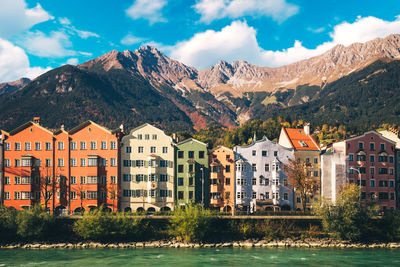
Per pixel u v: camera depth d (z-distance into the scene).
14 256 69.75
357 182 99.94
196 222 79.56
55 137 96.62
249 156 100.75
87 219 80.25
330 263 64.88
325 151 104.81
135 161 97.62
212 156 99.69
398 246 80.31
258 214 87.56
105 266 62.19
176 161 98.12
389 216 85.50
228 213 87.62
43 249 76.50
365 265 63.72
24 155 95.12
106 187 95.25
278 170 100.31
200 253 72.38
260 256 69.88
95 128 97.12
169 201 96.62
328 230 82.06
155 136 98.44
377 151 102.12
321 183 100.88
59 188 94.50
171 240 81.62
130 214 85.25
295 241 81.31
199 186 97.81
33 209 82.69
